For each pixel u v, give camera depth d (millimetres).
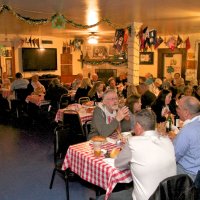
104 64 10836
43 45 9555
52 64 9914
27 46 9148
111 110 2965
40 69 9555
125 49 5906
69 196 2934
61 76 10297
